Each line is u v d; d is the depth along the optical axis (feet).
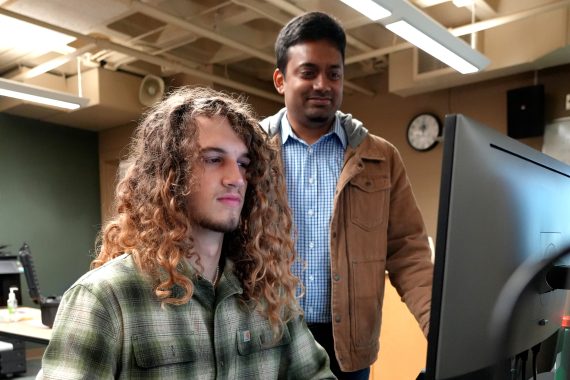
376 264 4.43
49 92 12.62
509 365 2.29
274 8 11.21
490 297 1.92
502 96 14.74
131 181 3.02
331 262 4.33
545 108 13.97
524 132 13.94
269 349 3.22
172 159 2.83
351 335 4.32
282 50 4.41
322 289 4.42
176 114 2.89
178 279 2.73
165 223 2.81
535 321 2.31
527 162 2.15
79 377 2.35
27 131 17.87
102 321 2.50
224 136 2.83
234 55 14.84
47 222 18.26
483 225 1.84
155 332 2.64
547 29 12.17
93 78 15.96
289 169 4.57
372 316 4.43
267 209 3.40
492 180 1.88
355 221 4.40
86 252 19.38
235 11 11.82
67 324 2.48
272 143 3.52
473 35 12.49
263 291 3.28
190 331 2.76
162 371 2.62
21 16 10.37
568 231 2.54
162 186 2.82
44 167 18.31
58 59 13.19
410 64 14.80
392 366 10.03
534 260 2.18
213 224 2.78
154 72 16.84
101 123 18.70
